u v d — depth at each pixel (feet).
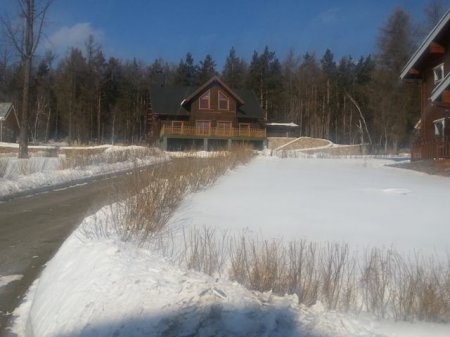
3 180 50.52
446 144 72.69
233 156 73.00
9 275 21.63
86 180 59.82
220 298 13.94
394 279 18.35
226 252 21.50
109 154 82.53
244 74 273.75
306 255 19.57
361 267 20.21
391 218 31.89
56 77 249.14
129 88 251.19
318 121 246.27
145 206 25.73
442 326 15.48
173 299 13.91
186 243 22.67
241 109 180.55
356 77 255.91
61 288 17.03
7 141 202.59
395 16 186.60
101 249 19.44
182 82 270.05
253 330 12.71
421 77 92.02
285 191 44.14
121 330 12.85
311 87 249.96
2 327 16.17
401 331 14.87
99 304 14.35
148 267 16.94
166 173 39.60
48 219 34.42
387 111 181.68
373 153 159.43
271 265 17.75
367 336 13.56
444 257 22.29
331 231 27.58
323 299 16.65
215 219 29.99
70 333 13.51
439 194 44.06
